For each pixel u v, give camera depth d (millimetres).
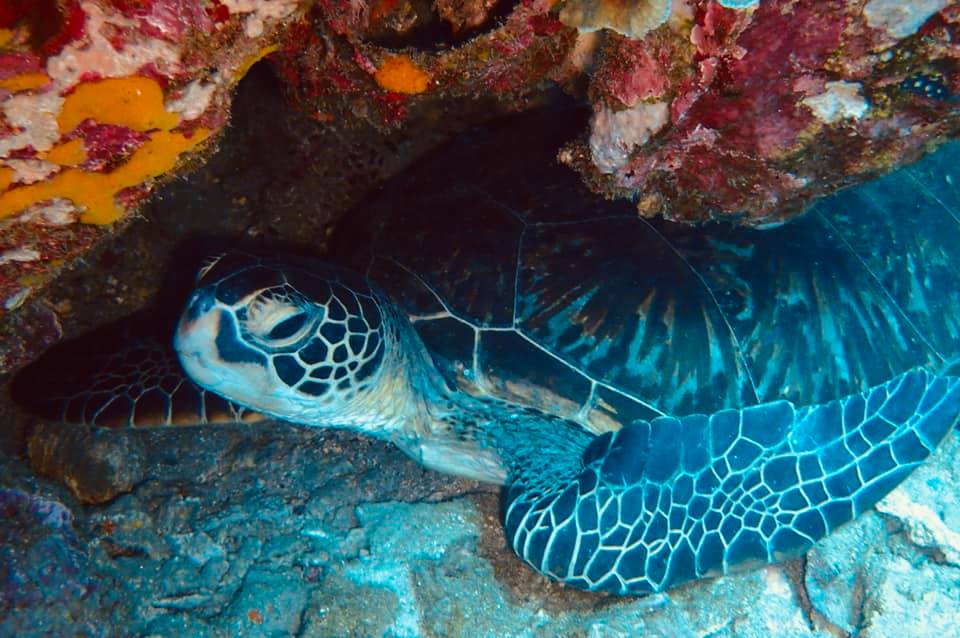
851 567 735
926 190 797
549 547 685
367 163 847
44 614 576
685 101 553
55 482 664
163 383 736
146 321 824
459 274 751
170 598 635
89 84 515
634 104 569
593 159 628
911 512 747
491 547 718
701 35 521
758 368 725
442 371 739
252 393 678
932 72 512
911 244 779
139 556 654
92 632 589
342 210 876
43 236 577
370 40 678
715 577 698
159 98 540
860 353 744
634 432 703
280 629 628
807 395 729
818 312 741
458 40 669
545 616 695
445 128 838
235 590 646
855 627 722
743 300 731
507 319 732
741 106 546
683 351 719
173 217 815
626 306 724
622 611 698
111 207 583
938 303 776
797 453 717
